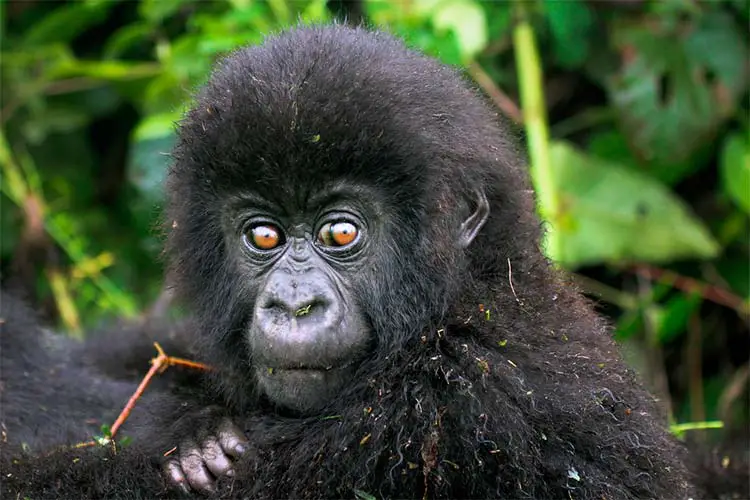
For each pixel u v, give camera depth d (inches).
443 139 317.7
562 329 320.8
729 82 522.0
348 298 313.4
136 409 380.5
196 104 332.2
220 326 337.4
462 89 343.0
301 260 312.8
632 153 537.6
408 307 315.9
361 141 302.0
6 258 590.6
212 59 467.2
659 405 363.3
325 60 312.5
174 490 315.6
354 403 311.1
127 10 617.3
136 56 606.5
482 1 519.8
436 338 311.7
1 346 418.3
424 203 311.6
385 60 321.4
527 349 308.7
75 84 595.2
